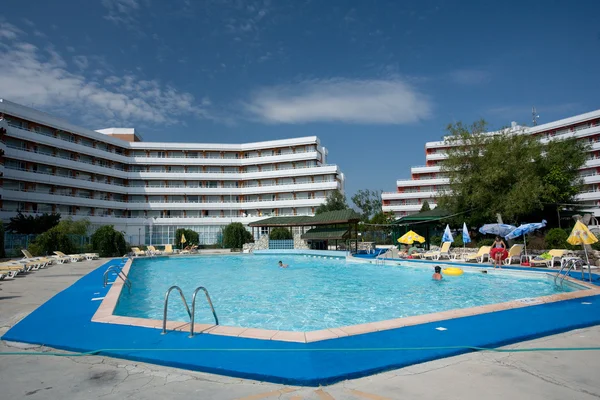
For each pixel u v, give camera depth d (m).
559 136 61.69
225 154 74.56
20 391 4.66
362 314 10.89
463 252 27.27
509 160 26.22
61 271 19.98
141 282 18.50
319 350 5.83
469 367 5.24
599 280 13.12
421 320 7.43
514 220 27.22
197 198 71.25
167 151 71.19
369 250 35.59
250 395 4.50
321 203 66.69
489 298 12.98
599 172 56.62
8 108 48.91
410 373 5.07
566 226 29.83
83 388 4.75
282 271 24.03
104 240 33.47
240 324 9.82
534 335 6.57
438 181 75.62
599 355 5.67
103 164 63.84
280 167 73.12
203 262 31.86
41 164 53.03
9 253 34.88
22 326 7.65
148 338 6.64
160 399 4.41
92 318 8.23
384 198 78.00
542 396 4.29
